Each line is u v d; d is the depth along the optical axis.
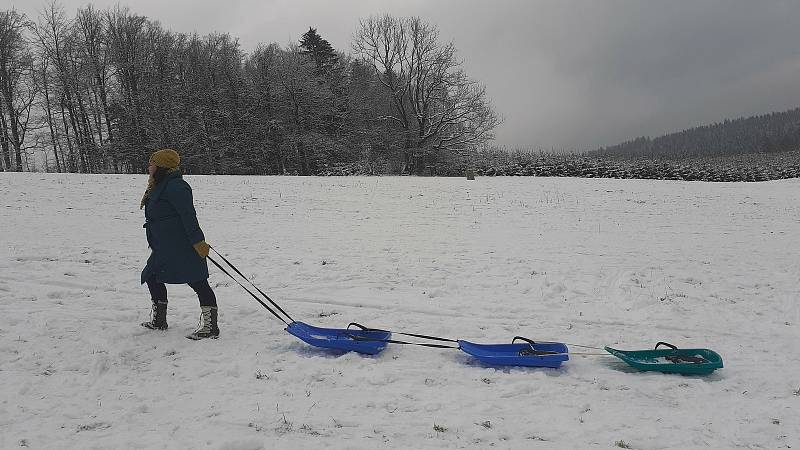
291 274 9.01
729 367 5.53
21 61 38.72
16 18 38.56
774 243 12.97
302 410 4.27
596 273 9.56
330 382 4.82
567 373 5.24
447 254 10.83
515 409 4.43
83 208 14.77
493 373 5.15
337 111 52.47
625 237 13.25
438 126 47.84
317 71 53.91
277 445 3.74
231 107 49.62
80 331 5.65
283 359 5.29
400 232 13.14
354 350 5.55
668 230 14.50
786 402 4.68
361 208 16.75
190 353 5.31
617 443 3.93
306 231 12.99
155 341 5.54
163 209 5.49
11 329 5.64
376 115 54.47
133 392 4.48
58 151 42.22
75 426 3.91
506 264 10.06
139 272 8.56
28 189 17.28
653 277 9.45
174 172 5.54
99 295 7.21
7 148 38.88
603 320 7.12
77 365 4.89
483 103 46.56
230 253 10.40
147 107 44.59
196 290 5.70
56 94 41.12
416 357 5.53
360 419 4.16
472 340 6.22
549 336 6.43
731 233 14.30
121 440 3.72
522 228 14.09
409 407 4.39
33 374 4.70
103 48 44.03
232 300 7.32
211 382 4.73
